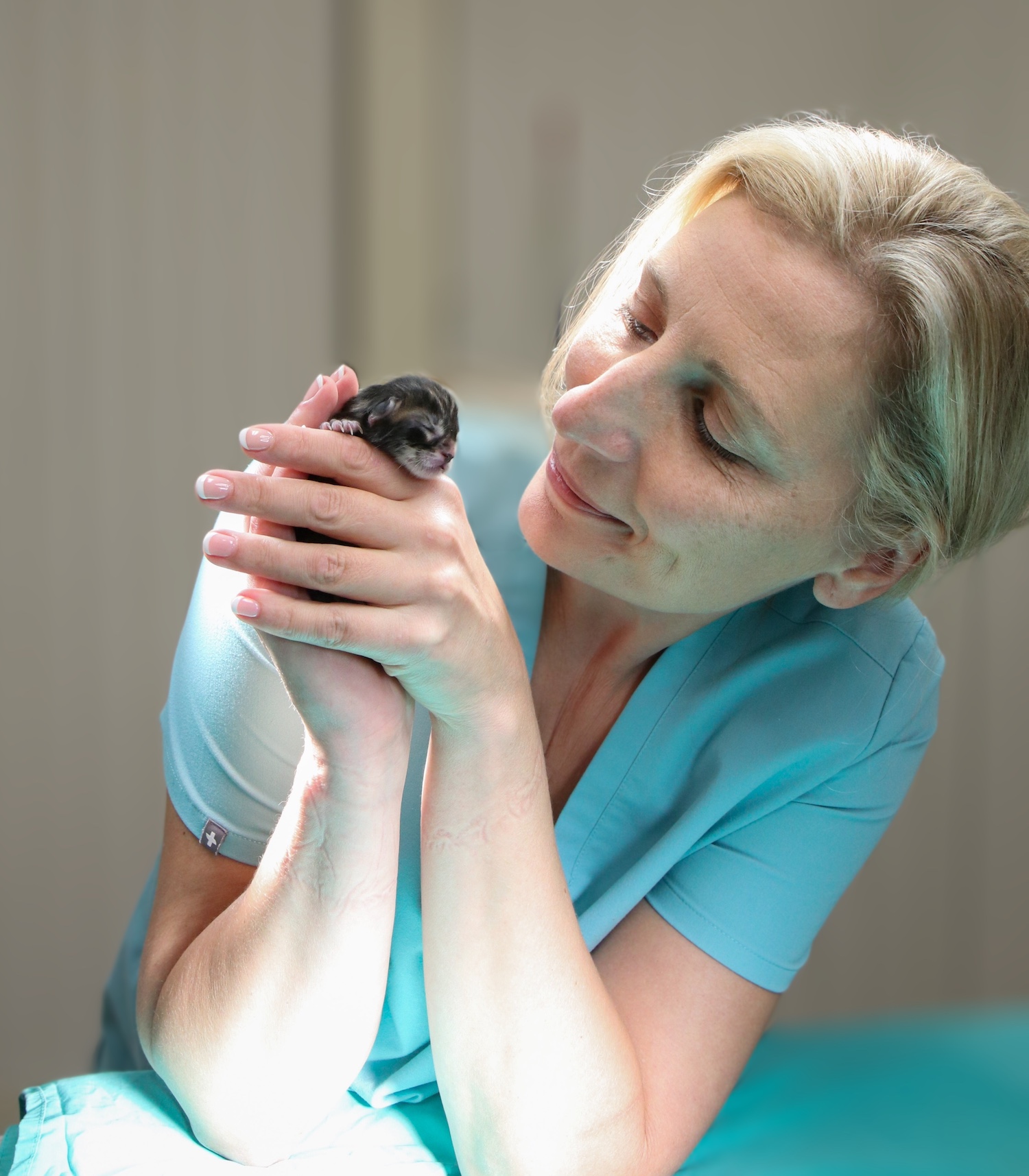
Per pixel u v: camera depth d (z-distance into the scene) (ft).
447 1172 5.48
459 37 12.69
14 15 11.84
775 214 4.93
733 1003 5.63
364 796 4.64
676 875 5.82
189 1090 5.11
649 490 4.99
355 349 13.10
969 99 13.10
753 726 5.91
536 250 13.15
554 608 6.37
